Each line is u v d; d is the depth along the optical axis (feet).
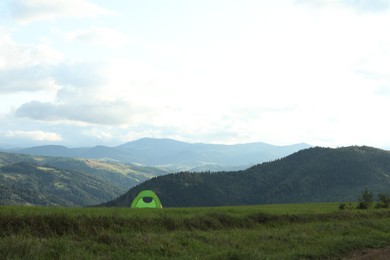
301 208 158.10
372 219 123.34
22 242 46.34
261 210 123.03
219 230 80.28
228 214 94.07
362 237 78.74
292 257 54.95
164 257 49.24
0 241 46.57
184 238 62.85
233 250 54.29
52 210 79.51
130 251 51.52
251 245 63.16
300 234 77.05
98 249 51.03
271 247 62.95
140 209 107.04
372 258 58.29
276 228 90.58
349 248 67.10
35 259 42.55
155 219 76.43
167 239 59.36
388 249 67.21
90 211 83.15
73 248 49.19
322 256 59.16
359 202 182.50
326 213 121.39
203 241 63.46
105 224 67.15
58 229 60.59
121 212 86.22
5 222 58.18
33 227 58.90
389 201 191.01
